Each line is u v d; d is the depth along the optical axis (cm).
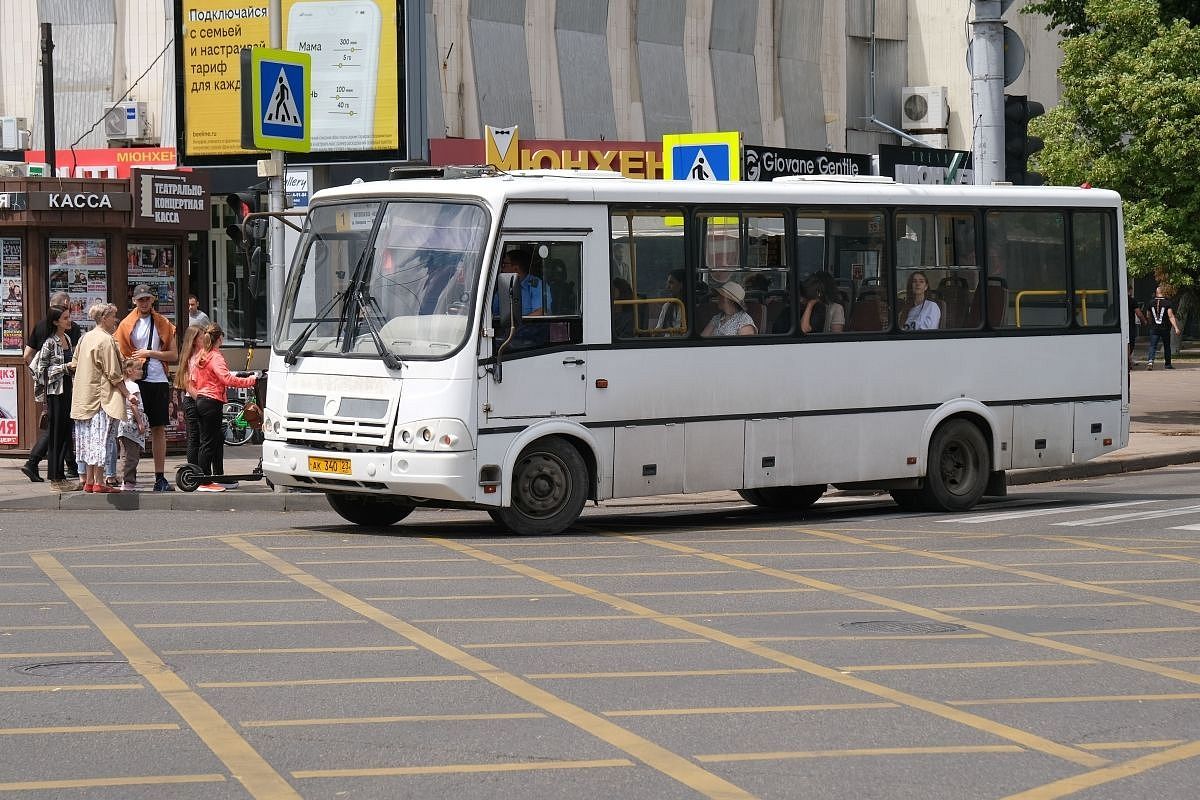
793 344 2011
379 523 2003
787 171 3862
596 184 1862
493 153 3659
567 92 4581
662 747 937
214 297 4466
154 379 2256
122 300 2627
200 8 3153
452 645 1230
